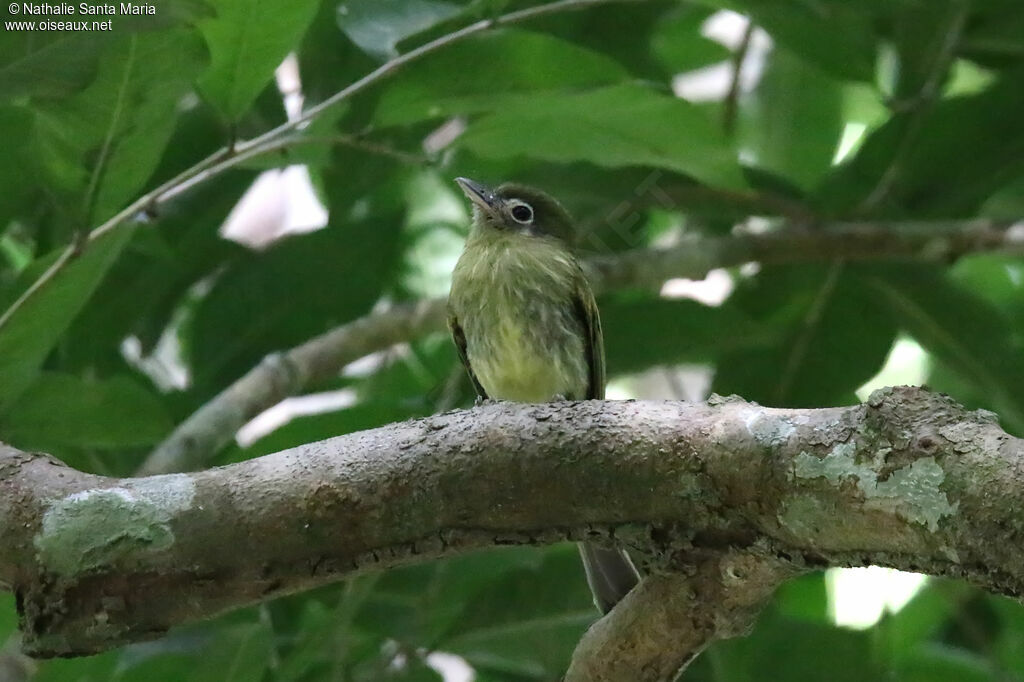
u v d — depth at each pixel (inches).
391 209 463.5
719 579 223.8
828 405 442.6
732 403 217.2
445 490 225.6
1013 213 476.7
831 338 439.5
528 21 408.2
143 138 276.5
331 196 406.9
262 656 342.6
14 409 328.2
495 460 223.0
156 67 262.4
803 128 524.4
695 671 393.7
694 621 232.8
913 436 189.6
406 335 417.7
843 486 195.0
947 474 184.4
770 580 221.5
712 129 332.5
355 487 227.6
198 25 274.8
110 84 263.1
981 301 420.8
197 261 418.3
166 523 229.3
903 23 392.2
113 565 228.4
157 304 421.4
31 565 229.9
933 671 426.3
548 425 221.9
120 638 233.1
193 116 385.4
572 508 222.2
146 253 402.6
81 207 282.4
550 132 339.3
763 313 447.5
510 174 441.7
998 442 183.6
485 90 331.3
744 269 515.2
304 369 401.1
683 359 434.0
